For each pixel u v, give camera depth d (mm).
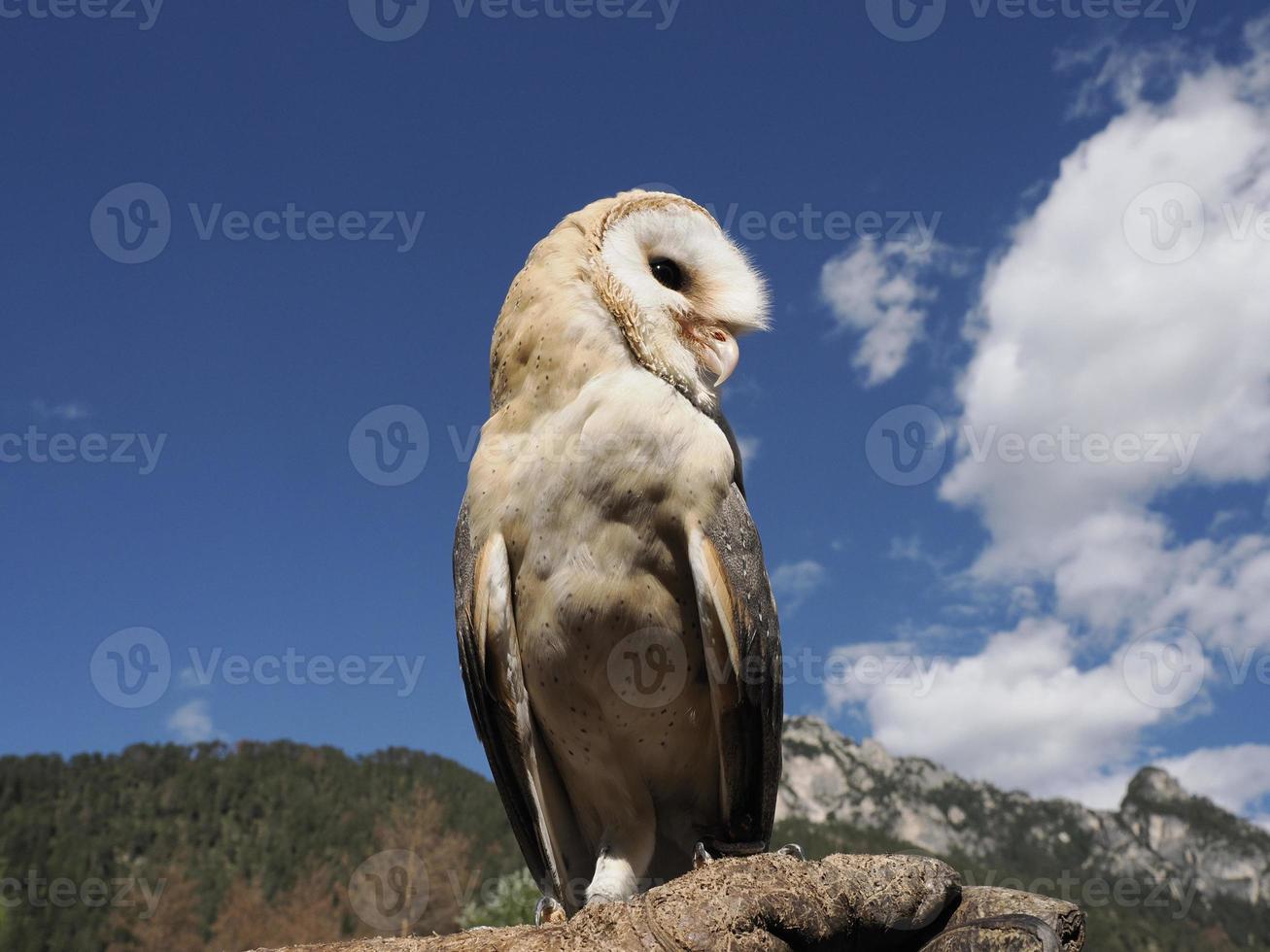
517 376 640
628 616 597
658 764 626
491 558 614
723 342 687
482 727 648
